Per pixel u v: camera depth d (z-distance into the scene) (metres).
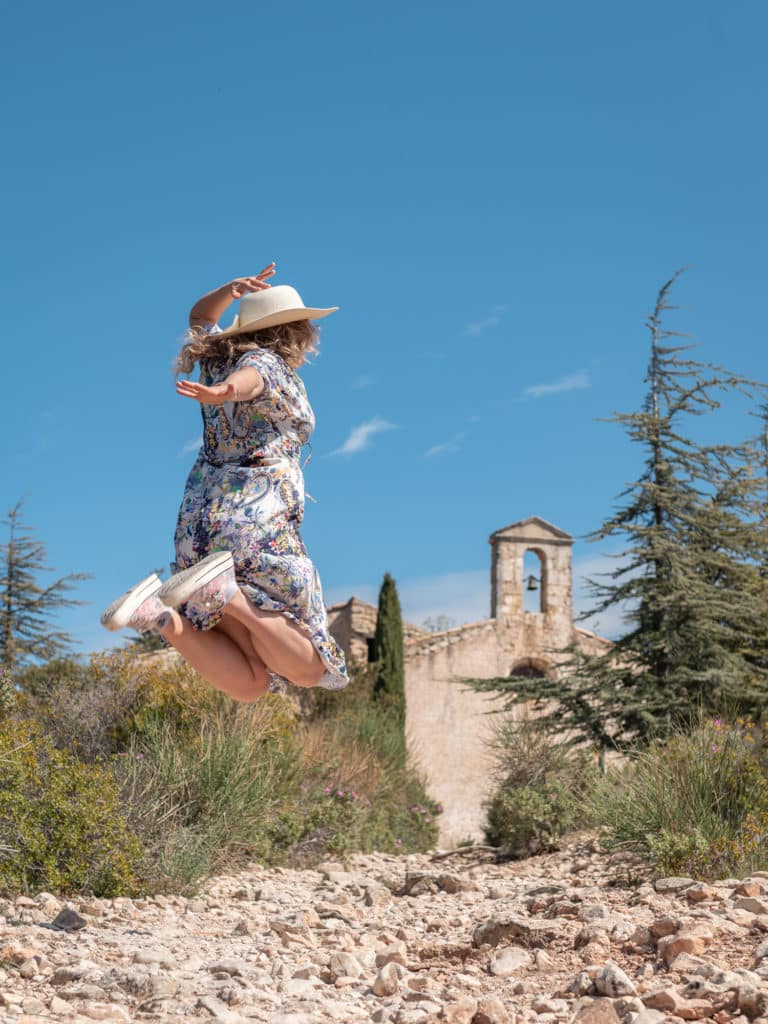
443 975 4.84
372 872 11.43
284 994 4.45
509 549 27.72
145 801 9.74
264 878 10.05
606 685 18.64
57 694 13.09
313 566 3.74
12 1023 3.76
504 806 12.48
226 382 3.57
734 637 18.73
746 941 4.61
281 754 13.07
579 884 8.88
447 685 26.47
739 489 19.55
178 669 13.62
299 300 3.98
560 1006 4.02
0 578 24.92
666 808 9.05
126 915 6.98
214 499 3.70
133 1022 3.88
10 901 7.07
